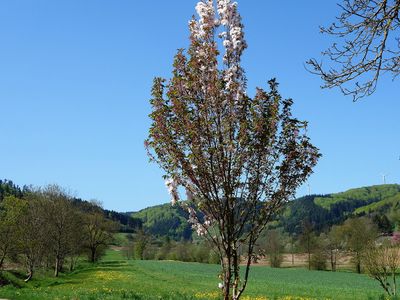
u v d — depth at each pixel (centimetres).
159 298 2573
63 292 2581
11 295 2280
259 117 910
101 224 8900
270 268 9238
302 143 941
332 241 8569
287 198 934
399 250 3048
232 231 905
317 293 3844
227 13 945
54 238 5838
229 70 907
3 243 4372
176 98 887
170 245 11525
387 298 2798
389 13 662
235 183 901
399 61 691
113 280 4769
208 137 880
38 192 5969
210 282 4853
